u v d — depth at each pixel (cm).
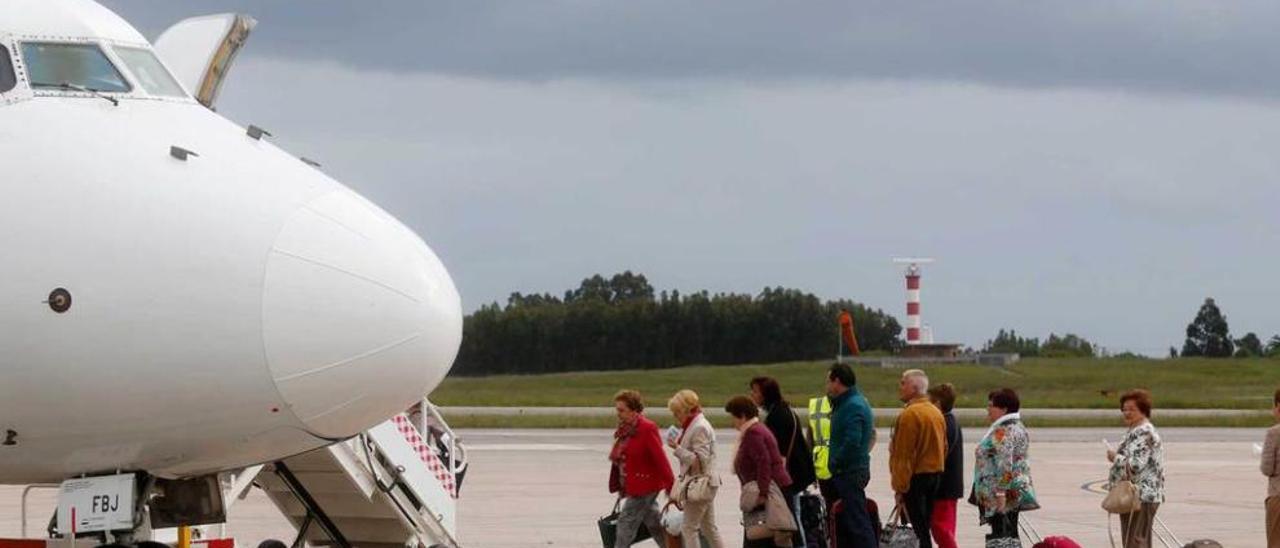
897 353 13300
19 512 2734
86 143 1330
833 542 2062
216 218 1324
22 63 1358
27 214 1292
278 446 1378
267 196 1355
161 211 1312
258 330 1312
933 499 2109
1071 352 14925
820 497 2092
